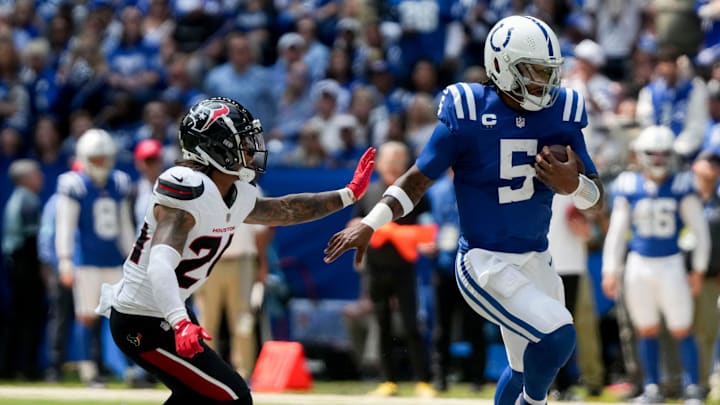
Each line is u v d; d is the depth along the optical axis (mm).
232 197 15227
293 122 40188
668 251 27969
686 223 28125
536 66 15711
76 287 31469
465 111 16141
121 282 15320
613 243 28531
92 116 43500
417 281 30469
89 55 44125
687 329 27812
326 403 26172
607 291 28469
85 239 31203
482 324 29047
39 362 35031
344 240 16172
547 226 16641
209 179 14742
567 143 16391
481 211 16375
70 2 50156
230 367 15211
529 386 16109
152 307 14836
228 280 29375
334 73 40688
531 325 15789
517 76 15719
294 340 33156
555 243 27844
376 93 39312
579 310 28422
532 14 40594
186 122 14984
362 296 31969
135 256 14984
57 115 43469
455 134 16141
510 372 17109
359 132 37094
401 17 40969
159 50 44812
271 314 32531
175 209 14414
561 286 16828
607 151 32281
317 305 33156
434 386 29031
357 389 30484
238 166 15047
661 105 33531
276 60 44156
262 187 33500
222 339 32531
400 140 35000
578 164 16078
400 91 39750
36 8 51219
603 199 16312
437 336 29031
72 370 35969
